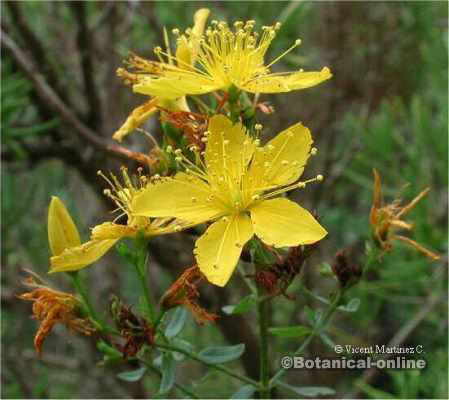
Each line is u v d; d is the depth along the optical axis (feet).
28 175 0.71
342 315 0.64
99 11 0.69
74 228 0.35
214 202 0.34
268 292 0.34
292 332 0.36
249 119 0.36
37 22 0.69
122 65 0.63
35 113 0.63
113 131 0.61
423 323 0.61
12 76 0.54
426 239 0.53
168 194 0.33
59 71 0.63
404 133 0.69
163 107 0.36
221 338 0.69
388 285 0.54
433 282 0.55
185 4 0.67
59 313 0.35
